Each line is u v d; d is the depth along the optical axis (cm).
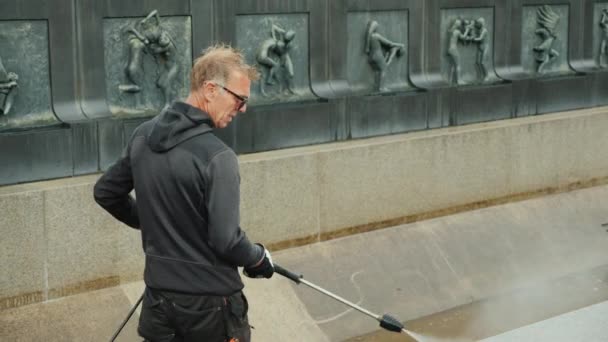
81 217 604
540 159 908
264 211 704
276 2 738
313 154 727
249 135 718
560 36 995
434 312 724
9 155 602
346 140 783
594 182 963
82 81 643
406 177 795
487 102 895
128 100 670
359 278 726
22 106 620
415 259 771
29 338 575
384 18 824
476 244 816
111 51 657
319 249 735
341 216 753
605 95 1016
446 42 877
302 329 662
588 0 1012
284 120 739
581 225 901
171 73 681
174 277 369
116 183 384
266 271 381
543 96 951
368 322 686
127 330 602
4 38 606
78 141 630
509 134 876
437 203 824
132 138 379
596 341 618
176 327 374
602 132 963
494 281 781
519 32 941
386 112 811
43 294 595
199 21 693
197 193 361
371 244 762
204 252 369
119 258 624
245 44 727
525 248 838
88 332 593
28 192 582
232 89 367
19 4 605
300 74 767
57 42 628
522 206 888
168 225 367
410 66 847
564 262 834
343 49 790
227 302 376
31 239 586
